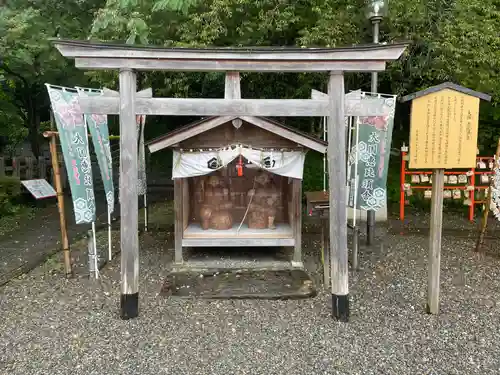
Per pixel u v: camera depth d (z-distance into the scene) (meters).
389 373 3.61
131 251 4.62
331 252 4.67
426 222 9.61
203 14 7.86
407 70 8.80
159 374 3.59
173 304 5.02
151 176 15.63
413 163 4.53
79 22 9.64
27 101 14.24
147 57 4.45
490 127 11.14
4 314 4.78
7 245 7.75
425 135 4.48
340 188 4.61
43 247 7.62
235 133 6.10
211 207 7.02
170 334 4.28
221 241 6.47
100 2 9.41
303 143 5.85
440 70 8.48
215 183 7.11
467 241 7.99
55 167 5.84
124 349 3.99
